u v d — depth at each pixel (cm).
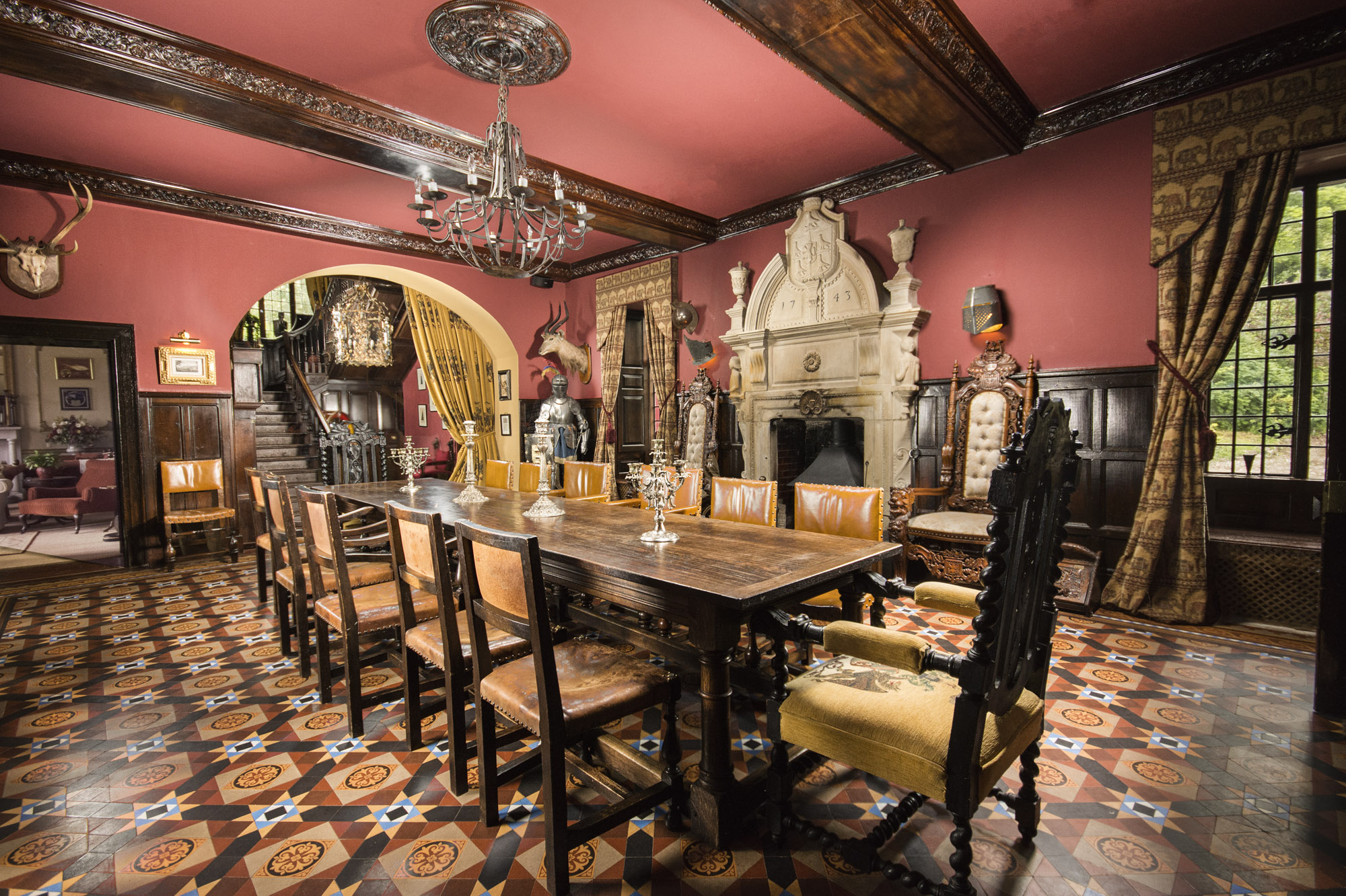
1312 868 169
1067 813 193
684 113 413
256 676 315
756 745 238
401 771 226
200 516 557
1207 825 187
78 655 345
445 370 945
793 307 576
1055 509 168
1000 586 135
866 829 189
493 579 175
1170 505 373
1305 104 330
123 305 545
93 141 449
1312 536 383
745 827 191
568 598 320
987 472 443
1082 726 247
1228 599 381
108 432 1045
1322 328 399
